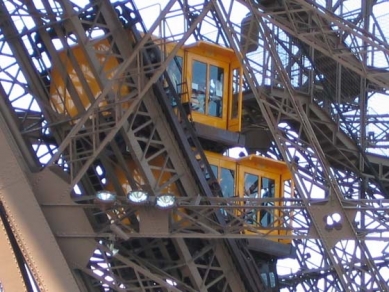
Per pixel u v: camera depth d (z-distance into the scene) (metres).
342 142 77.31
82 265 50.47
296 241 81.88
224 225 53.75
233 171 65.00
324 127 77.00
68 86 54.09
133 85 51.91
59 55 54.41
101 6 53.88
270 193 66.38
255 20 54.12
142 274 55.84
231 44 53.09
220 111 64.56
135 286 55.81
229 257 57.47
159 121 55.09
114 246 55.03
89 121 53.81
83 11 53.25
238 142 64.31
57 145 53.81
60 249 49.81
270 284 66.06
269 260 66.31
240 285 57.94
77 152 53.41
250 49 69.31
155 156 54.88
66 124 53.19
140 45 50.97
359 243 53.34
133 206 50.59
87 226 50.53
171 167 56.00
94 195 52.16
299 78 77.50
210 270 58.19
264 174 66.38
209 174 57.28
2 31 54.03
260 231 61.69
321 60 79.19
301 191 52.59
